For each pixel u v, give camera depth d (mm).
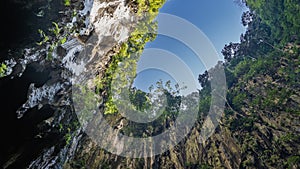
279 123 25734
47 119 8031
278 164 21484
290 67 31516
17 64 6156
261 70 35125
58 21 7035
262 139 24828
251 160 22891
